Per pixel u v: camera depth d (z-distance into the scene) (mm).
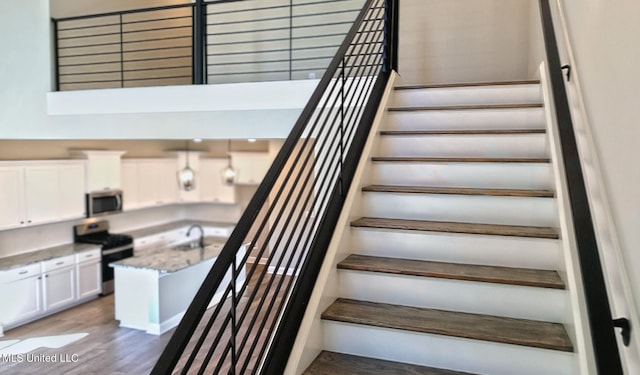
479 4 4758
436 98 3377
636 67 1362
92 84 6027
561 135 1625
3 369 4832
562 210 1993
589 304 1144
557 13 2771
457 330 1783
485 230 2154
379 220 2434
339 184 2385
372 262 2172
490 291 1946
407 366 1819
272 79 5176
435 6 4914
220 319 5285
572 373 1631
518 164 2551
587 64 2025
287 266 1858
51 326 6055
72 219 7066
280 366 1688
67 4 5594
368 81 3506
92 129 4574
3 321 5836
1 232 6359
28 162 6328
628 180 1390
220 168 9398
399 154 2998
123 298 6012
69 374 4727
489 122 3031
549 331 1771
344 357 1889
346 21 4844
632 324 1259
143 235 8266
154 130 4309
